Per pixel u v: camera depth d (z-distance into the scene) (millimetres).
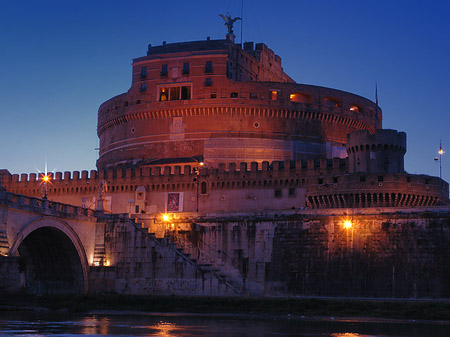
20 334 49500
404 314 71625
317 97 138375
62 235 88625
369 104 148125
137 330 55875
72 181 128250
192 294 88000
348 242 90188
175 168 121438
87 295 84562
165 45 148250
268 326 61562
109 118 147750
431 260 84812
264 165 115188
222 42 143250
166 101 138000
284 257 93750
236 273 96375
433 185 100938
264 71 161000
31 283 94688
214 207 117375
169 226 101750
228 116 135000
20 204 79125
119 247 93125
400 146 108375
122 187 123875
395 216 88375
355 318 70938
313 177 106312
